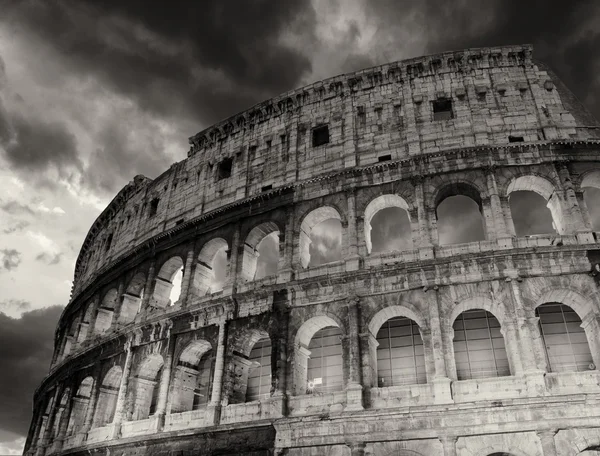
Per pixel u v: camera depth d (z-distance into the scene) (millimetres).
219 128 64062
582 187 47000
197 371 52094
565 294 40625
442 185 47688
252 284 49906
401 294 43000
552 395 35844
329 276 45031
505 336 40188
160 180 69000
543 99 50938
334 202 50344
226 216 55781
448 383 38281
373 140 52688
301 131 57312
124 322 61156
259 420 41406
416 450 36750
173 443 45719
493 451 35438
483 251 42688
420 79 54750
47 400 72438
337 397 41094
